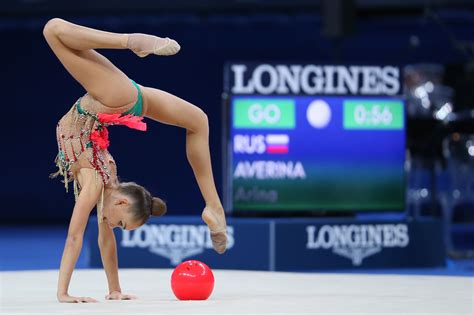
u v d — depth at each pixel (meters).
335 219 20.92
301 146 21.12
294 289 12.55
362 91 21.34
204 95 33.81
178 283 10.74
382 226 21.28
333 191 21.31
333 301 10.45
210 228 11.42
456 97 27.00
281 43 33.69
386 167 21.55
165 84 33.81
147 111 11.01
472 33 31.84
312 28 33.16
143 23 32.94
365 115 21.38
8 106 35.41
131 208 10.69
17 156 35.53
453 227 33.53
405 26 32.06
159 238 20.42
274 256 20.25
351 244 20.98
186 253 20.38
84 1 30.20
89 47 10.37
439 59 32.47
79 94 34.97
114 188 10.84
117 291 11.72
